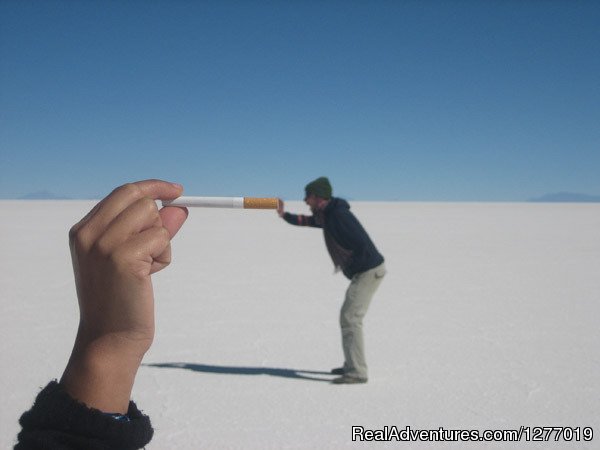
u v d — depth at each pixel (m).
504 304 8.52
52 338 6.55
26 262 13.20
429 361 5.68
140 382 5.08
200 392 4.83
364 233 4.97
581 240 19.41
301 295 9.33
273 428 4.06
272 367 5.55
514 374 5.26
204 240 19.19
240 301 8.79
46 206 47.47
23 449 0.77
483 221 31.03
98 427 0.78
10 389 4.86
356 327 5.04
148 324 0.83
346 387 4.93
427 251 15.86
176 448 3.72
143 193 0.92
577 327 7.07
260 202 1.09
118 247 0.80
